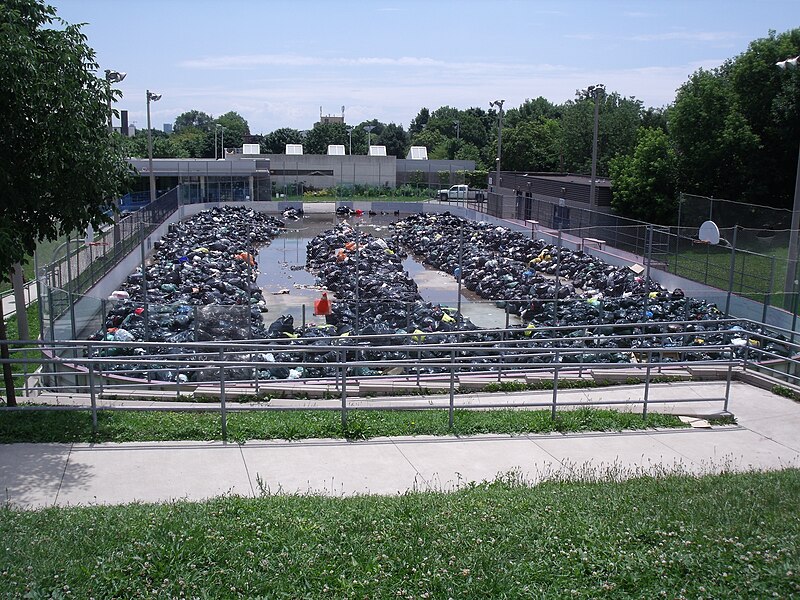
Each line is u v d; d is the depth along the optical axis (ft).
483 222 168.25
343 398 37.78
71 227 39.78
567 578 21.74
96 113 38.81
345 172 282.77
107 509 26.08
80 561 21.24
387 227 190.39
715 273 97.91
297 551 22.57
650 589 21.17
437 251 136.67
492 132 386.52
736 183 157.17
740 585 21.13
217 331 58.59
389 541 23.40
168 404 42.78
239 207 208.33
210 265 114.11
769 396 47.11
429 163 301.22
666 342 64.69
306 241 164.86
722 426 41.27
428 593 20.75
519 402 45.44
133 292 91.91
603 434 39.34
